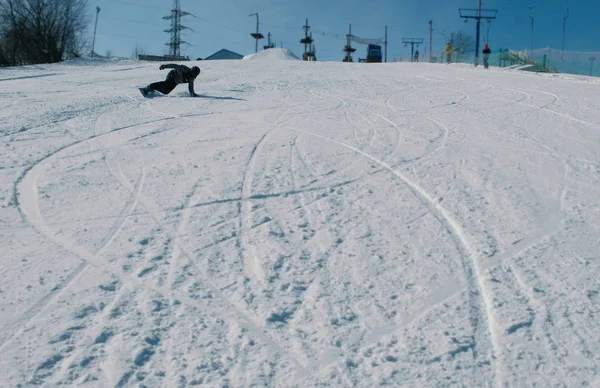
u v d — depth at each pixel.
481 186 6.44
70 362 2.95
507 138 9.05
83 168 6.86
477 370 2.99
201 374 2.90
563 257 4.48
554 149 8.29
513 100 13.48
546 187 6.42
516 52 37.16
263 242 4.73
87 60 30.75
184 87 15.50
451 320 3.50
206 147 8.09
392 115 11.24
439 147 8.35
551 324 3.45
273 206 5.67
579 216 5.46
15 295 3.67
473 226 5.18
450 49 37.44
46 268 4.11
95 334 3.23
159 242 4.68
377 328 3.41
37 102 11.74
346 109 11.95
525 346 3.22
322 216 5.41
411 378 2.92
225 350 3.14
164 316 3.47
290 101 13.05
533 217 5.43
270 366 3.00
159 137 8.73
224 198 5.87
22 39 37.38
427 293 3.87
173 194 5.96
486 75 20.75
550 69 32.03
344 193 6.14
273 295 3.80
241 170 6.92
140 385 2.79
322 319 3.50
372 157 7.70
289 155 7.71
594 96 13.95
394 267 4.29
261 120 10.41
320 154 7.81
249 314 3.54
